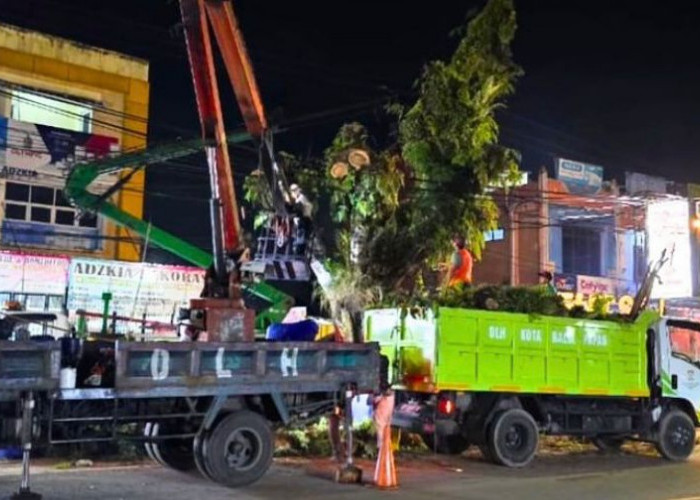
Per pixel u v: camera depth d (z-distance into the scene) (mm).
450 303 13508
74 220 21266
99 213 19484
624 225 31047
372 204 16203
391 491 10570
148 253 23281
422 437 14828
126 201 22047
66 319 15109
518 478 12125
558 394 14086
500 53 16453
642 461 14633
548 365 13891
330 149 16938
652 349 15125
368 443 13883
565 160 30828
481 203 16750
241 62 12703
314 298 16547
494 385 13289
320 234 15102
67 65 21719
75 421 9656
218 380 10383
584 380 14242
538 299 14211
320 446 13828
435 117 16422
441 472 12508
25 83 21094
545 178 30219
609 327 14672
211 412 10516
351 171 16203
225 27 12461
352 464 11383
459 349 13047
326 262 15633
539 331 13852
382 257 16078
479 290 14031
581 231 31141
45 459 12711
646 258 28844
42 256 18703
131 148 21750
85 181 18641
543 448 16016
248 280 12273
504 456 13172
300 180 16234
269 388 10805
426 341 13109
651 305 28391
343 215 16359
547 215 30234
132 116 21625
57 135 20922
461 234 16438
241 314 11242
